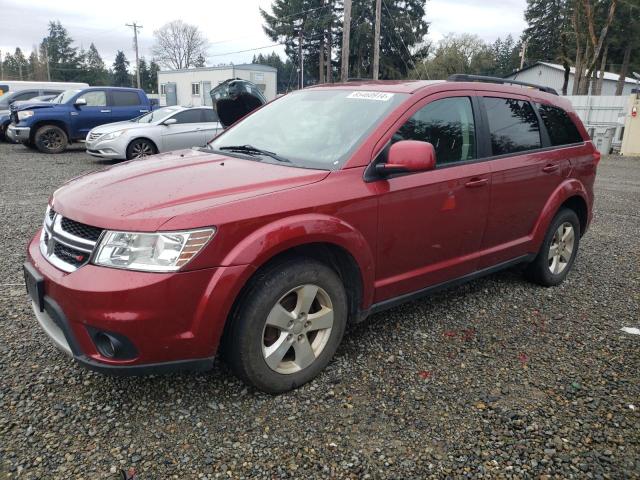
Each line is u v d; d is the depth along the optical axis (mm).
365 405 2867
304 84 52750
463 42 50031
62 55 85375
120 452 2441
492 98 4047
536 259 4629
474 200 3727
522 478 2357
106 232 2490
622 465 2449
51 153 14867
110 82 92938
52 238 2803
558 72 43312
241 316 2686
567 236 4840
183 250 2451
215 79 37844
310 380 3072
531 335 3791
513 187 4043
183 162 3350
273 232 2656
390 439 2594
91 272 2457
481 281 4930
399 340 3645
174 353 2531
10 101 19453
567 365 3367
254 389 2977
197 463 2389
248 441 2549
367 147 3189
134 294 2385
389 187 3193
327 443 2551
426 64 47906
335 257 3150
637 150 17781
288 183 2889
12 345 3385
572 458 2488
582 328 3934
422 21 45281
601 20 30969
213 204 2592
